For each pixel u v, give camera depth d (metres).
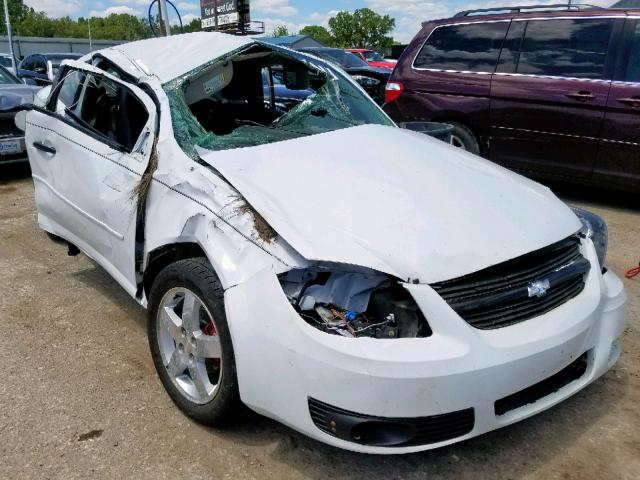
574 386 2.44
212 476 2.36
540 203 2.72
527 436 2.58
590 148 5.62
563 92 5.66
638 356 3.18
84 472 2.38
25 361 3.18
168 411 2.76
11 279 4.27
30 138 4.13
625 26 5.40
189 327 2.56
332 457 2.46
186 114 3.18
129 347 3.33
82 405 2.80
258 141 3.16
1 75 8.00
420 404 2.03
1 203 6.28
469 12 6.39
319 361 2.06
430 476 2.36
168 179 2.81
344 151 2.96
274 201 2.45
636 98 5.26
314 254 2.18
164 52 3.70
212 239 2.43
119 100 3.52
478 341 2.09
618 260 4.57
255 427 2.64
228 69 3.61
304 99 3.83
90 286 4.16
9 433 2.60
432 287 2.14
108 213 3.21
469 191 2.65
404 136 3.33
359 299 2.20
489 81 6.11
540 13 5.90
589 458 2.45
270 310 2.18
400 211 2.42
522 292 2.26
